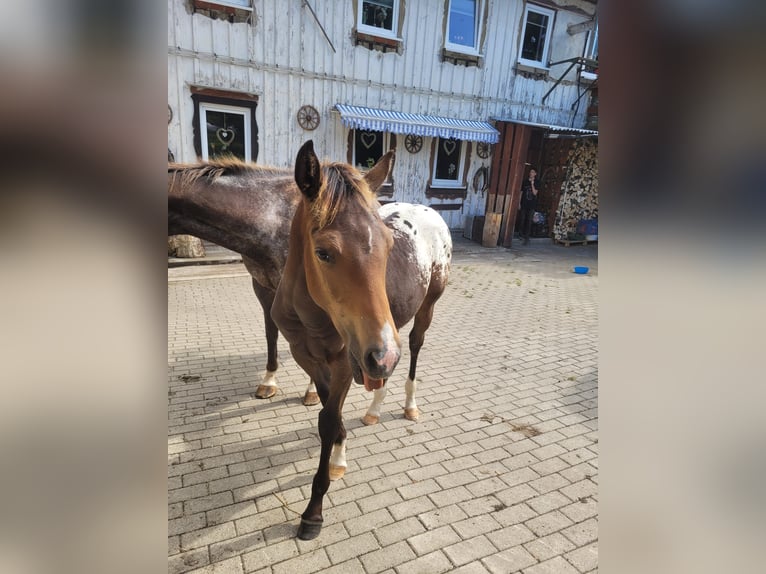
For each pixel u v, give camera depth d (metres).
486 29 9.97
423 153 10.25
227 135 8.09
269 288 3.12
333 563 2.08
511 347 4.99
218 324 5.32
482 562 2.12
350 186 1.67
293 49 8.13
